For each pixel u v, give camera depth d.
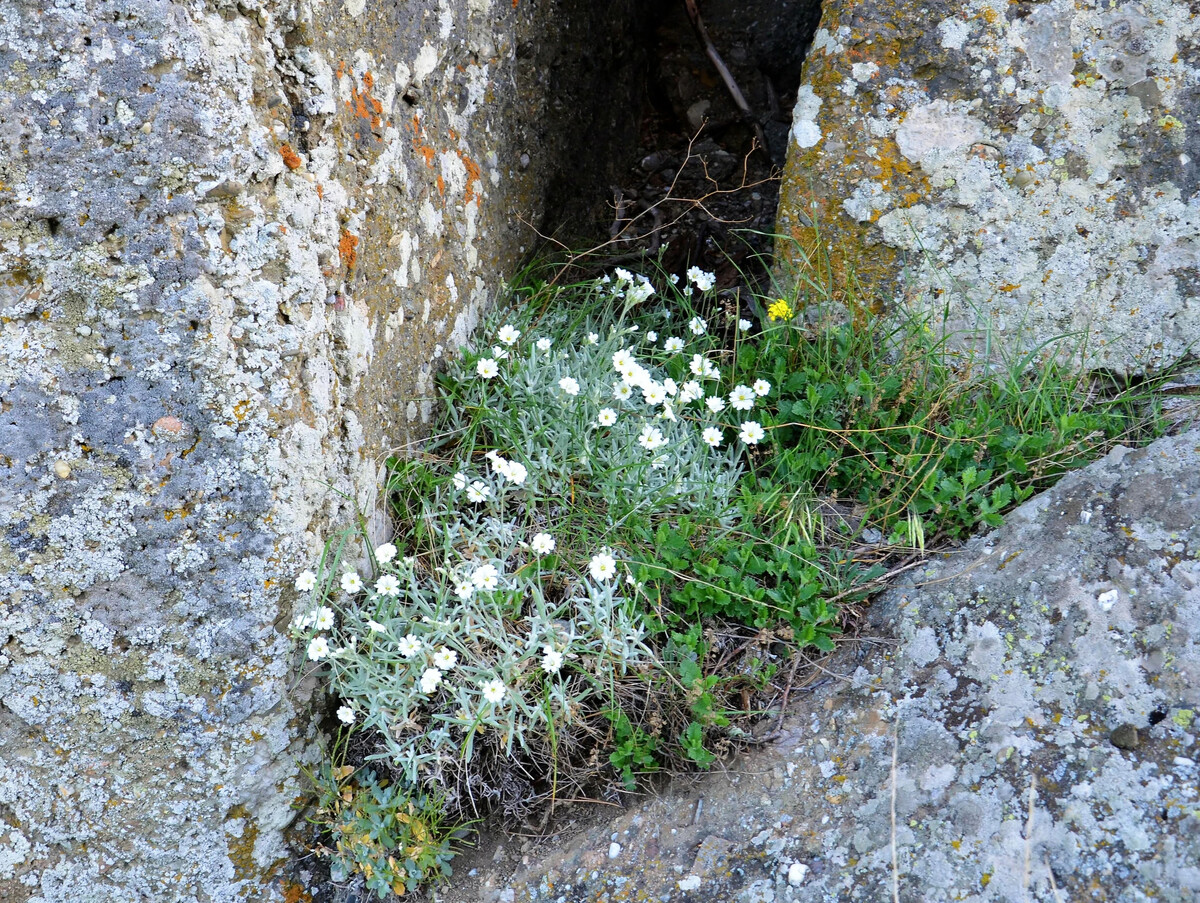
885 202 0.92
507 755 0.73
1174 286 0.89
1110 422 0.87
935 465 0.82
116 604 0.68
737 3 1.45
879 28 0.89
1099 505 0.75
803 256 0.94
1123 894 0.58
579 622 0.77
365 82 0.77
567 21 1.17
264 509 0.68
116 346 0.64
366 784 0.76
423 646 0.72
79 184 0.62
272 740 0.72
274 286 0.67
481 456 0.89
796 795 0.70
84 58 0.60
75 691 0.69
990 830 0.63
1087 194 0.89
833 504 0.87
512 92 1.05
